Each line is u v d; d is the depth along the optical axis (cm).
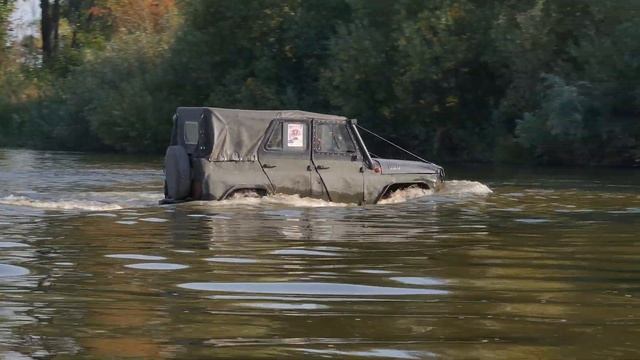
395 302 2288
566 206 5084
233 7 14375
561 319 2091
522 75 11300
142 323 2039
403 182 5409
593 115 10294
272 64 14200
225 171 5009
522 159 11375
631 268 2867
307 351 1791
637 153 10350
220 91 14412
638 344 1855
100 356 1752
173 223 4116
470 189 5881
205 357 1747
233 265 2889
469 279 2642
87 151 15225
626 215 4591
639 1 10369
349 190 5181
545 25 11019
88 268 2827
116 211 4656
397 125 12700
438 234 3762
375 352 1784
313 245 3388
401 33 12119
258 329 1978
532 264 2945
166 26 16988
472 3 12056
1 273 2727
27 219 4275
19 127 17638
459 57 11712
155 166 9812
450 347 1825
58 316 2111
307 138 5162
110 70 15888
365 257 3080
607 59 10262
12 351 1791
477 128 12281
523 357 1750
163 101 14938
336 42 12862
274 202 5034
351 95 12712
